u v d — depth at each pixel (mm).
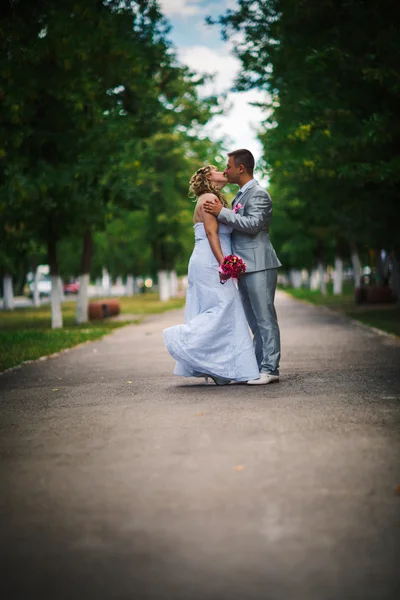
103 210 21859
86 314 26000
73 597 2828
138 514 3727
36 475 4562
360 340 15070
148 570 3041
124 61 15852
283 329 18938
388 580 2912
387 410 6414
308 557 3135
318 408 6523
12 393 8570
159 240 44281
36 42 14477
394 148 16859
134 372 10336
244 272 8125
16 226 21719
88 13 14875
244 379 8242
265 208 8305
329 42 15289
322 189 21781
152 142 37375
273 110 18125
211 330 8148
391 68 14219
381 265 38781
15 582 2977
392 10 14781
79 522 3648
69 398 7879
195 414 6359
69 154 19859
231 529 3471
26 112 15672
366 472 4387
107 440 5473
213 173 8492
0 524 3670
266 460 4680
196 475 4387
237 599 2768
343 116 16250
